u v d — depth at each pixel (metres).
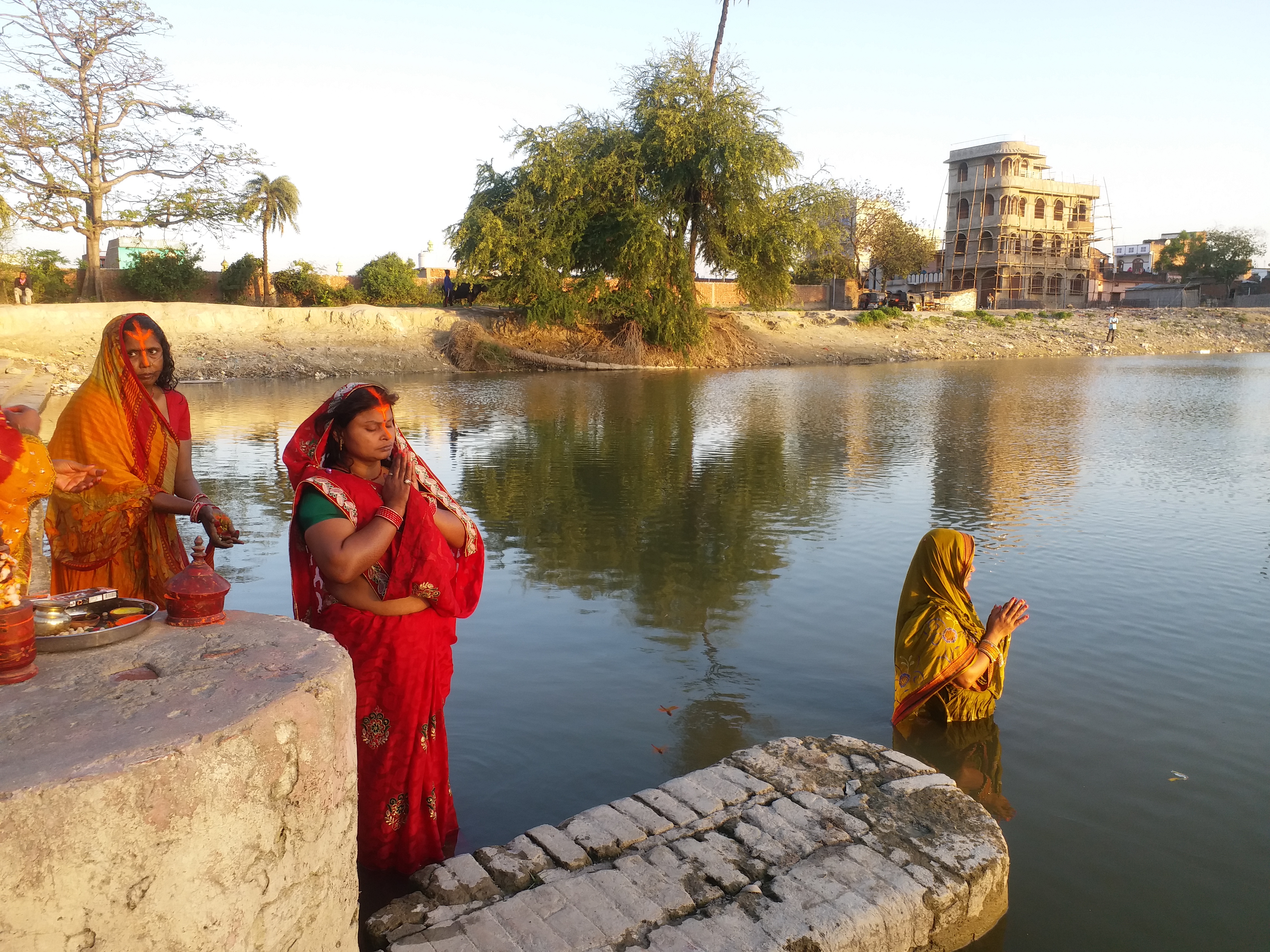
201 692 2.11
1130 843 3.72
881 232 58.22
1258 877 3.50
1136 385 26.64
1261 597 6.88
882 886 3.10
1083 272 72.75
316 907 2.23
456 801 3.93
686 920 2.94
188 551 7.61
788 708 4.96
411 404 20.69
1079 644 5.91
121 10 31.39
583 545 8.39
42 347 25.72
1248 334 49.22
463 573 3.51
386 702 3.22
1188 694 5.16
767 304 35.69
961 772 4.27
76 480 3.15
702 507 10.10
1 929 1.70
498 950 2.80
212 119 34.34
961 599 4.84
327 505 3.08
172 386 3.95
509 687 5.18
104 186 33.94
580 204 32.69
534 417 18.23
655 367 33.34
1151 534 8.90
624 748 4.45
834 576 7.44
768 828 3.46
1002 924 3.25
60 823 1.72
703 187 33.09
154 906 1.86
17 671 2.13
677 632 6.11
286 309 31.73
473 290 38.53
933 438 15.69
